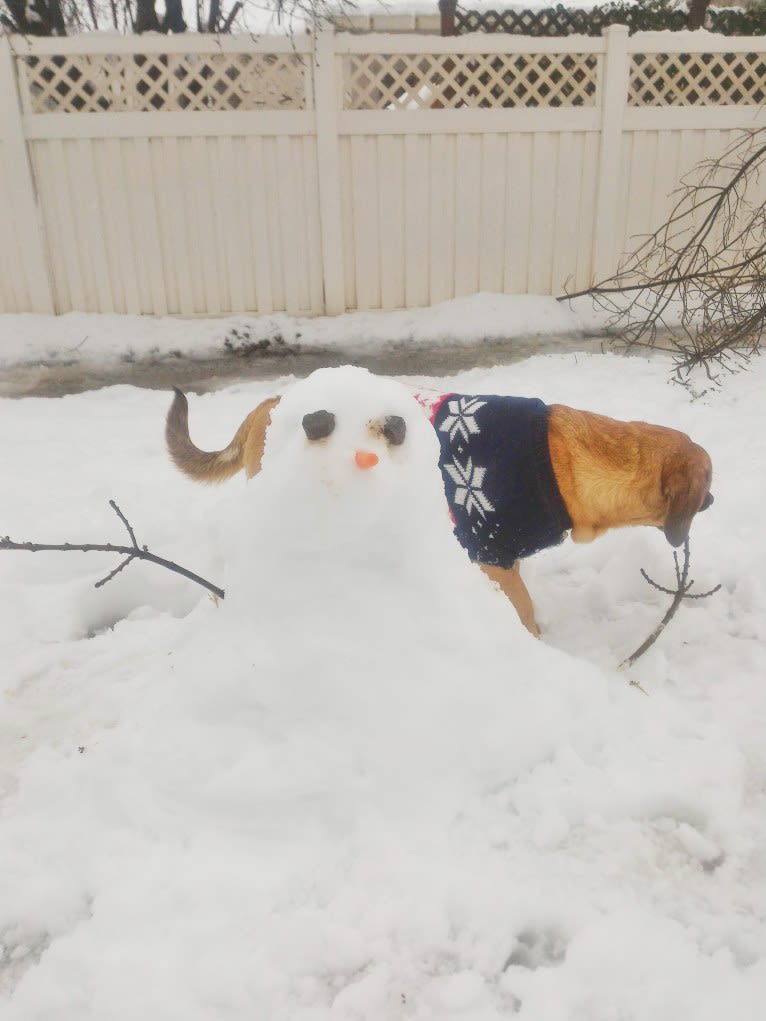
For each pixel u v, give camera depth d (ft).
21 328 26.43
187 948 6.34
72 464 16.51
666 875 7.00
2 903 6.92
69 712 9.40
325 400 6.42
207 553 12.70
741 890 6.89
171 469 16.08
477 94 29.48
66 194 26.27
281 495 6.65
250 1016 5.97
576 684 8.20
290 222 27.02
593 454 9.28
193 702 7.68
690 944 6.29
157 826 7.38
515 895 6.71
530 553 9.75
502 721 7.59
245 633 7.50
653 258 28.25
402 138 26.35
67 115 25.40
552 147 26.89
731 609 11.26
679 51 26.25
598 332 26.99
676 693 9.37
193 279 27.48
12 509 14.21
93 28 34.65
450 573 7.45
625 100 26.45
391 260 27.78
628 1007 5.89
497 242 27.84
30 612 11.51
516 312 27.43
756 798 7.84
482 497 9.24
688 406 18.60
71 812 7.73
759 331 21.54
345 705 7.35
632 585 11.84
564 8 33.71
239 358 25.39
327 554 7.16
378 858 7.00
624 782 7.59
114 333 26.50
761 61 26.66
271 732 7.48
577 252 28.25
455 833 7.26
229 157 26.14
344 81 26.04
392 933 6.48
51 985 6.18
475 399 9.73
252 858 7.09
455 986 6.07
